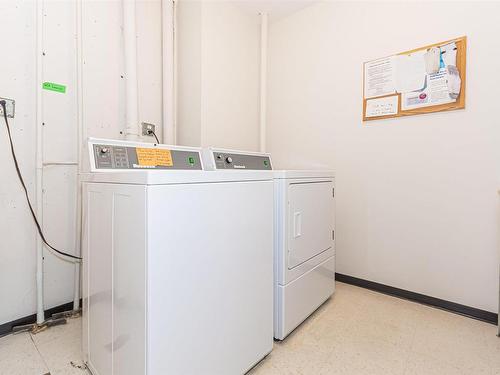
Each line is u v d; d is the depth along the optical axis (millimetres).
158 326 858
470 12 1703
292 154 2643
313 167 2502
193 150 1613
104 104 1939
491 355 1366
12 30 1536
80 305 1832
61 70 1736
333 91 2359
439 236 1865
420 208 1939
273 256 1431
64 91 1754
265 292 1320
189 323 954
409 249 1995
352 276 2295
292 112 2631
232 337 1129
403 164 2006
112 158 1232
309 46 2498
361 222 2229
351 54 2244
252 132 2729
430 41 1858
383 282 2127
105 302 1067
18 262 1605
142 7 2143
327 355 1374
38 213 1643
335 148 2361
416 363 1312
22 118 1596
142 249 847
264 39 2633
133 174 881
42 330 1578
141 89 2158
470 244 1748
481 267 1712
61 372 1240
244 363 1192
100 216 1096
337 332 1576
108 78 1953
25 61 1590
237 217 1150
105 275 1062
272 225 1371
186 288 942
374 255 2168
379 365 1301
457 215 1792
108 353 1054
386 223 2102
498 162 1644
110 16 1946
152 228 838
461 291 1785
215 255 1049
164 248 871
